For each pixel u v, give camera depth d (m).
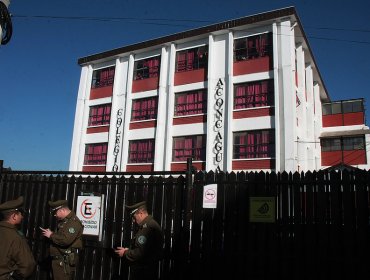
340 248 4.80
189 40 26.16
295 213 5.08
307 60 27.66
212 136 23.27
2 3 6.39
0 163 7.89
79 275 6.41
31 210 7.33
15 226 4.36
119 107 28.84
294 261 4.98
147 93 27.58
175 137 25.34
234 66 23.67
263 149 21.55
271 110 21.64
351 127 31.31
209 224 5.54
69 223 5.60
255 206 5.29
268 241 5.15
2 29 6.47
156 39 27.33
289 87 21.09
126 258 5.12
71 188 6.96
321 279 4.82
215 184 5.62
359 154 28.56
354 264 4.70
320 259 4.86
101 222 6.39
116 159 27.80
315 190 5.05
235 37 24.17
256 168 21.25
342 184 4.91
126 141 27.58
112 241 6.29
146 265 4.96
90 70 31.52
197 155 24.03
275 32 22.27
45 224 7.07
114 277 6.08
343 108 31.97
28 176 7.56
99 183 6.66
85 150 30.30
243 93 23.08
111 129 28.58
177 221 5.73
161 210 5.92
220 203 5.54
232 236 5.37
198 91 25.16
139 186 6.24
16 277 4.13
